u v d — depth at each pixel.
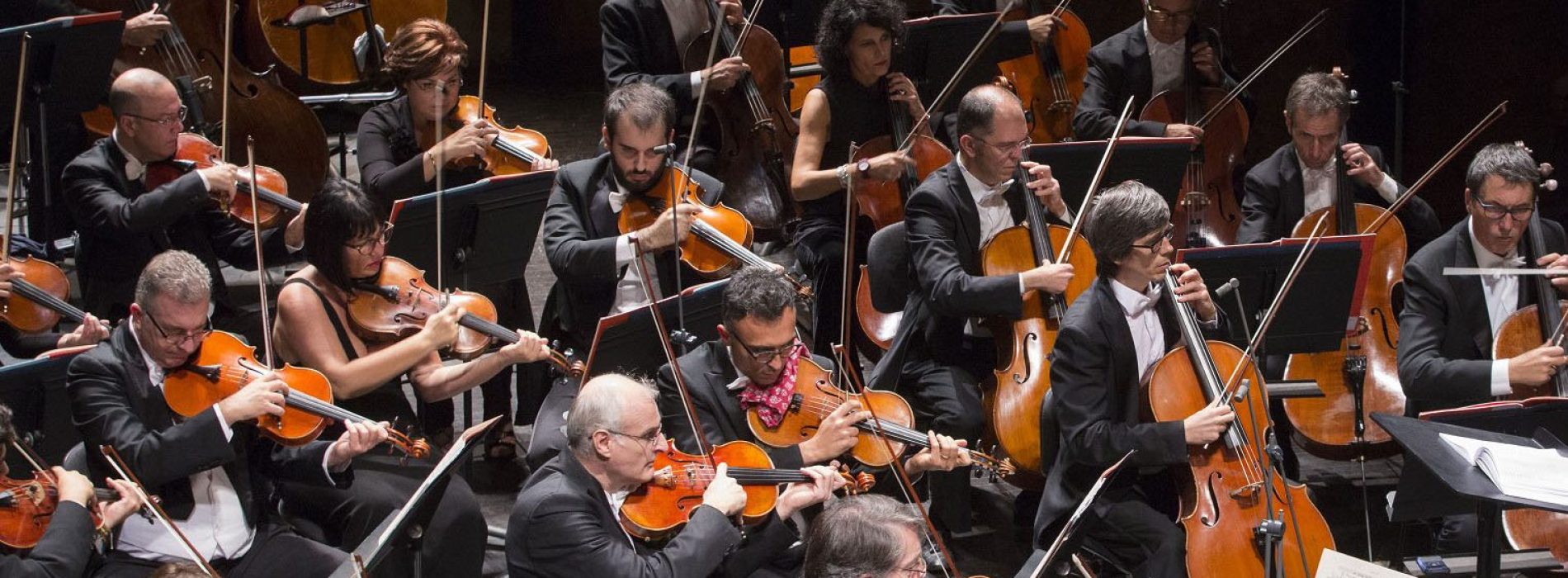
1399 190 14.95
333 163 22.86
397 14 21.52
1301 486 10.90
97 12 17.80
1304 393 11.41
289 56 21.06
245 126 17.61
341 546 11.09
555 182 14.05
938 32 17.02
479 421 15.23
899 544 7.95
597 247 13.26
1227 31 22.55
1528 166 12.27
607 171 14.03
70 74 15.09
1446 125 22.27
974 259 13.68
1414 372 12.48
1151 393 11.02
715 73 16.48
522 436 15.17
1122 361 11.09
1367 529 13.16
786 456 10.79
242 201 14.97
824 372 11.56
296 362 11.59
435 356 12.10
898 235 14.11
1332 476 14.58
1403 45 19.02
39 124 15.06
